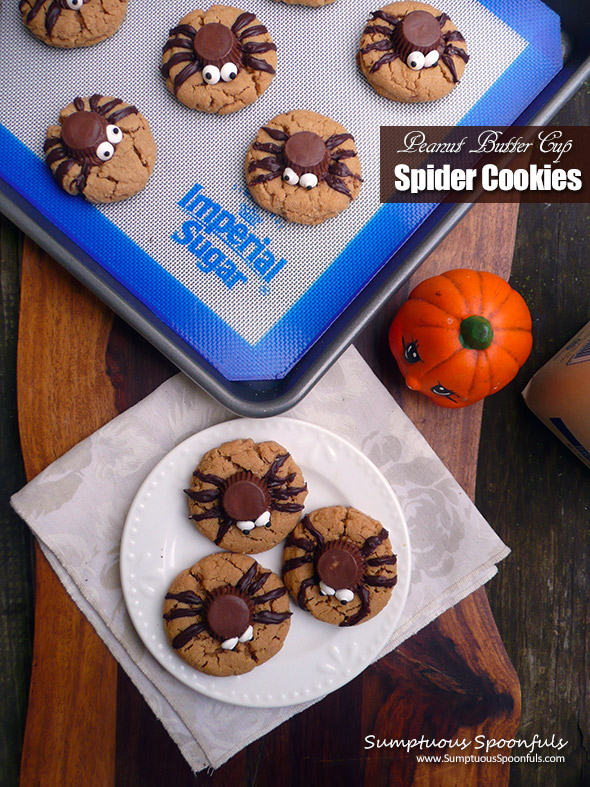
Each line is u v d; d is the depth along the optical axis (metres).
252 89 0.34
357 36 0.35
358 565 0.34
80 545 0.36
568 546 0.39
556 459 0.39
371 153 0.35
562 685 0.39
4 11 0.34
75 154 0.32
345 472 0.36
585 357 0.34
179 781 0.36
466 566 0.37
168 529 0.35
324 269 0.34
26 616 0.38
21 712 0.37
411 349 0.34
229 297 0.34
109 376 0.37
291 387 0.33
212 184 0.35
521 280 0.39
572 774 0.38
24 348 0.36
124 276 0.34
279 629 0.35
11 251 0.37
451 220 0.33
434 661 0.37
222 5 0.35
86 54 0.35
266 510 0.34
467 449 0.38
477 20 0.36
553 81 0.36
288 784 0.37
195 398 0.37
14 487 0.38
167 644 0.35
